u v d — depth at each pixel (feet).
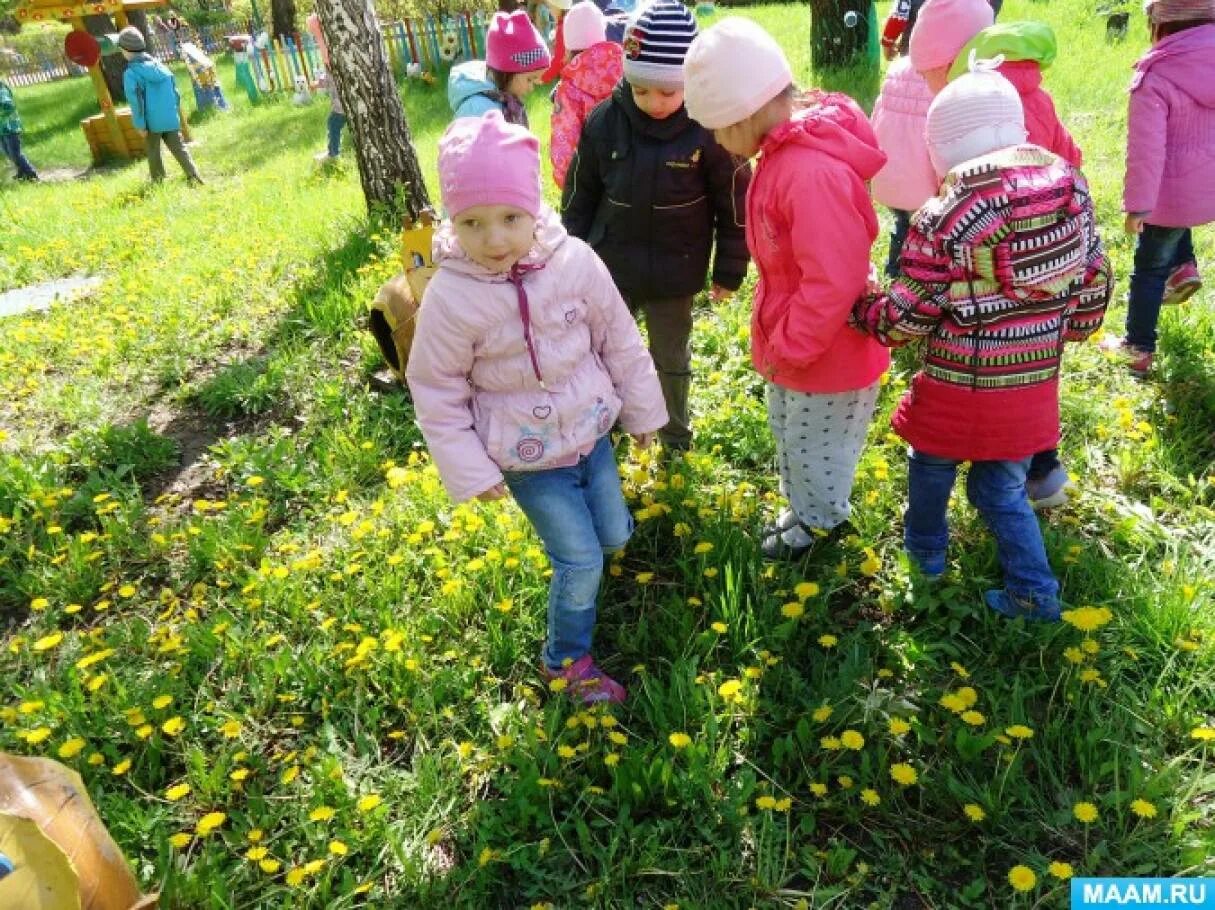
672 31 9.39
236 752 8.46
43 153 50.75
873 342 8.94
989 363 7.88
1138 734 7.78
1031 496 10.25
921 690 8.34
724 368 13.71
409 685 8.86
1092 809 6.78
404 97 47.09
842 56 33.32
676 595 9.52
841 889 6.87
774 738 8.11
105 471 13.12
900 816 7.37
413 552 10.61
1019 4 39.47
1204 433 11.44
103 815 7.82
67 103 68.23
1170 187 11.45
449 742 8.36
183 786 7.74
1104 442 11.43
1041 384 8.02
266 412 14.70
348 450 12.84
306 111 49.21
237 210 27.17
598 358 8.23
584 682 8.57
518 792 7.67
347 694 8.93
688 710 8.27
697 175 10.19
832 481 9.52
